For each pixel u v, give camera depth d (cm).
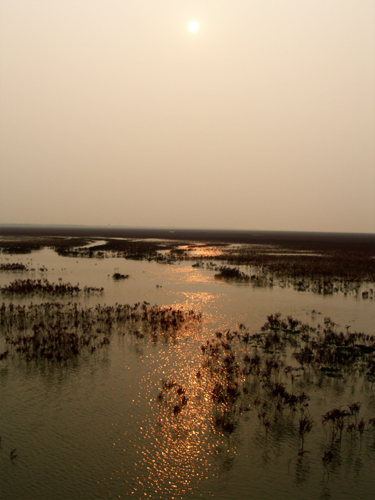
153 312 1600
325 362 1069
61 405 796
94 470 602
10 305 1622
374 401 838
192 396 846
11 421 735
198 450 655
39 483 574
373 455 650
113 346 1179
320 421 751
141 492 559
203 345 1204
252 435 702
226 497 551
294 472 605
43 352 1072
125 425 724
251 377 958
